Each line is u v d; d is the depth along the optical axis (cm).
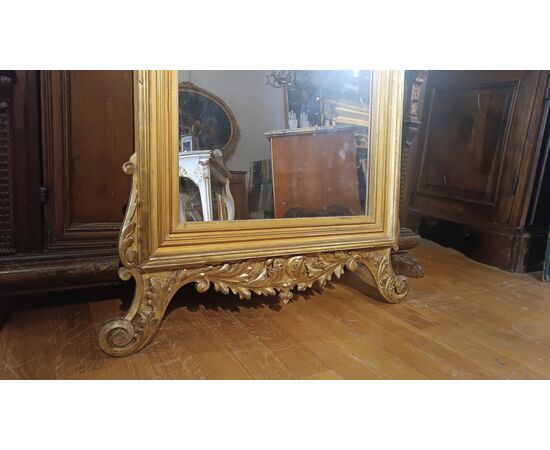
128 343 87
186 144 94
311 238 108
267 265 101
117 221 120
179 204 93
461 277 158
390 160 119
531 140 166
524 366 90
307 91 112
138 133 85
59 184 111
